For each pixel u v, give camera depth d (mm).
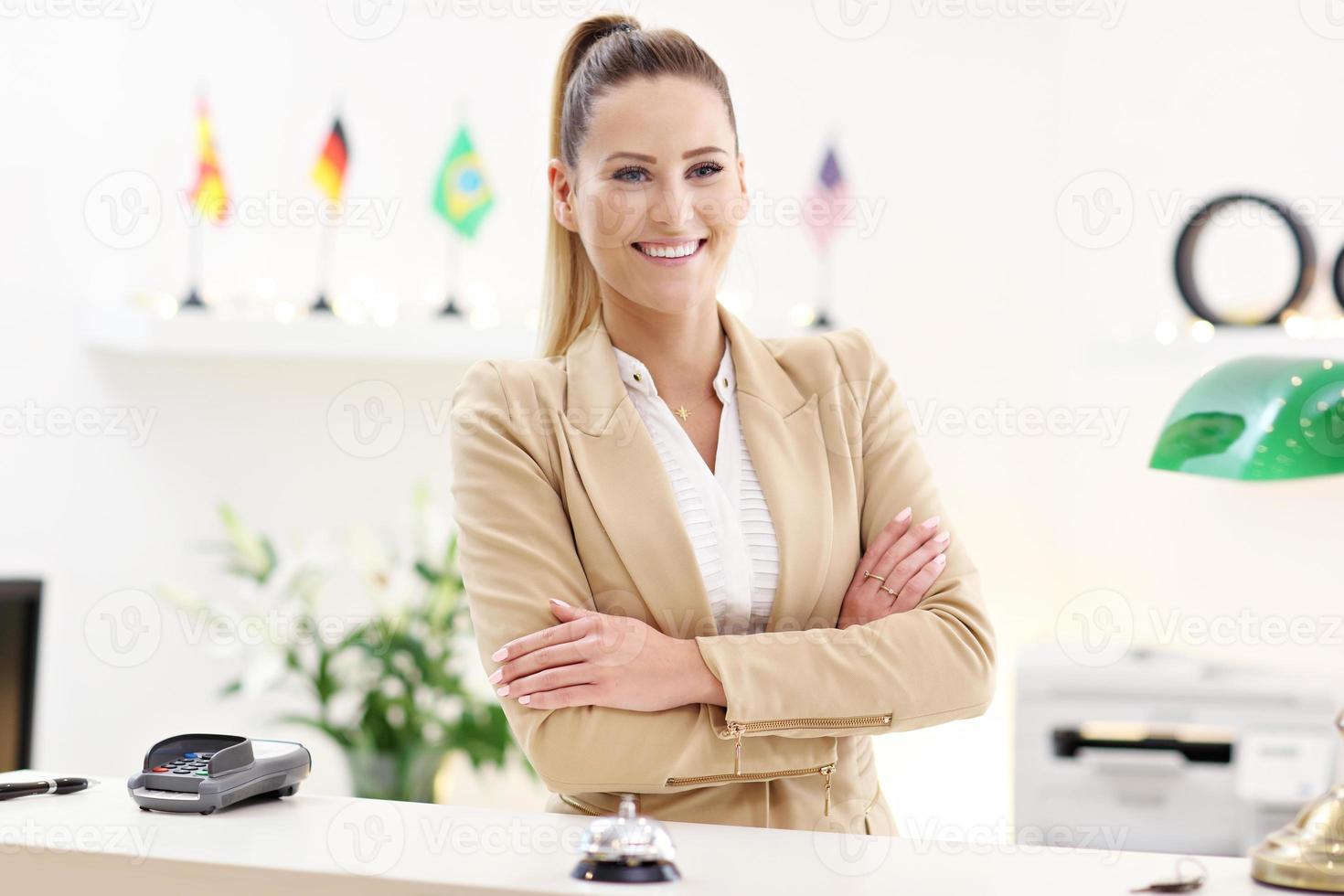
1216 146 3268
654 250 1397
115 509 3270
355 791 2766
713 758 1273
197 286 3410
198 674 3354
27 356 3096
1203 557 3195
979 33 3441
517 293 3498
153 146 3369
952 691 1339
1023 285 3436
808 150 3482
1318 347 2918
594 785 1281
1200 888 947
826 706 1293
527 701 1289
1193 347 2984
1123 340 3047
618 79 1396
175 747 1203
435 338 3236
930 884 949
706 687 1282
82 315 3223
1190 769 2754
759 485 1427
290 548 3445
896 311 3465
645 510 1383
